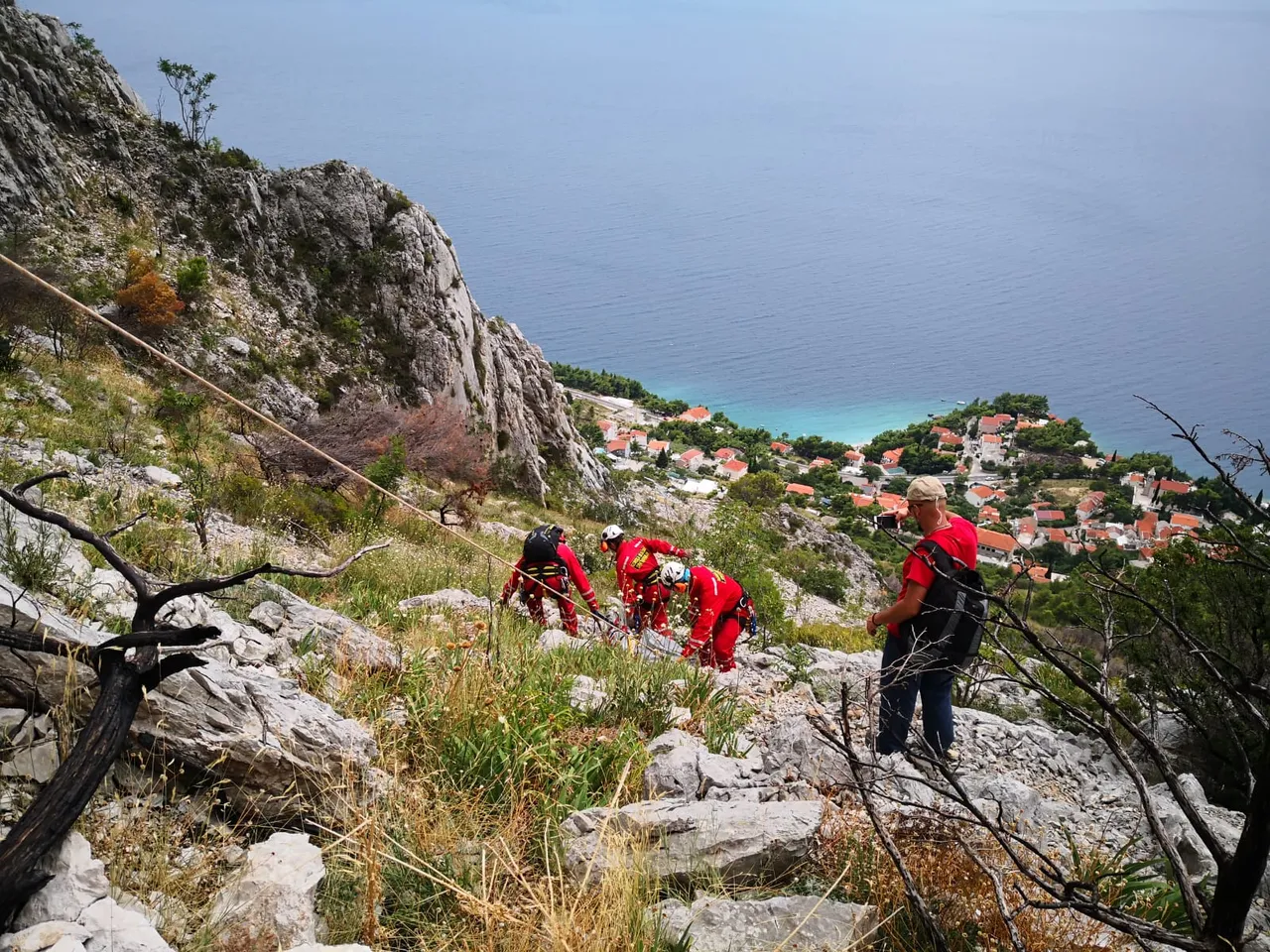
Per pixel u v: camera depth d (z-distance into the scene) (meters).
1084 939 3.11
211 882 2.90
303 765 3.35
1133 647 5.79
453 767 4.07
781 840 3.51
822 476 147.38
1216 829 4.45
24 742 3.03
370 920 2.89
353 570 9.14
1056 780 5.60
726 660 7.44
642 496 50.00
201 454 14.88
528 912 3.06
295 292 35.09
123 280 28.86
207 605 5.06
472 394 39.38
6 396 13.43
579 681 5.59
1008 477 149.12
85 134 33.28
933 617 4.74
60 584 4.09
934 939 2.86
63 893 2.50
